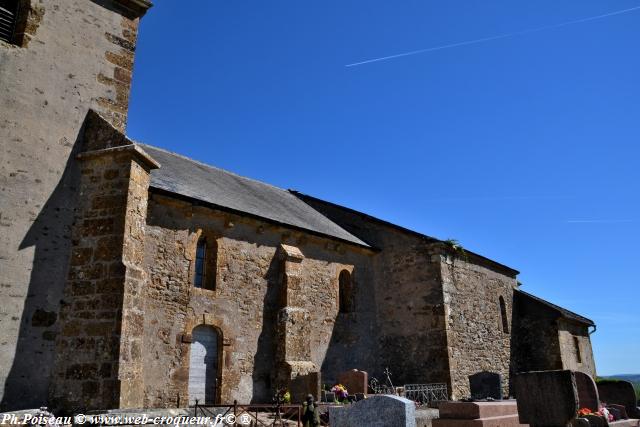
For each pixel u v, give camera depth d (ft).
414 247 66.49
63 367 29.37
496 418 36.29
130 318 29.91
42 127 32.01
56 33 33.86
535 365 77.51
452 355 61.31
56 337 30.01
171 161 58.95
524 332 79.71
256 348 50.85
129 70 37.06
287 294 53.36
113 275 30.19
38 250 30.35
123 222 31.17
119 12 37.47
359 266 66.59
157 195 44.98
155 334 43.09
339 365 59.26
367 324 65.05
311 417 37.60
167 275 45.11
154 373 42.27
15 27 32.83
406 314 64.85
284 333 51.80
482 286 72.43
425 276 64.64
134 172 32.60
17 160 30.63
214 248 50.01
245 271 51.83
